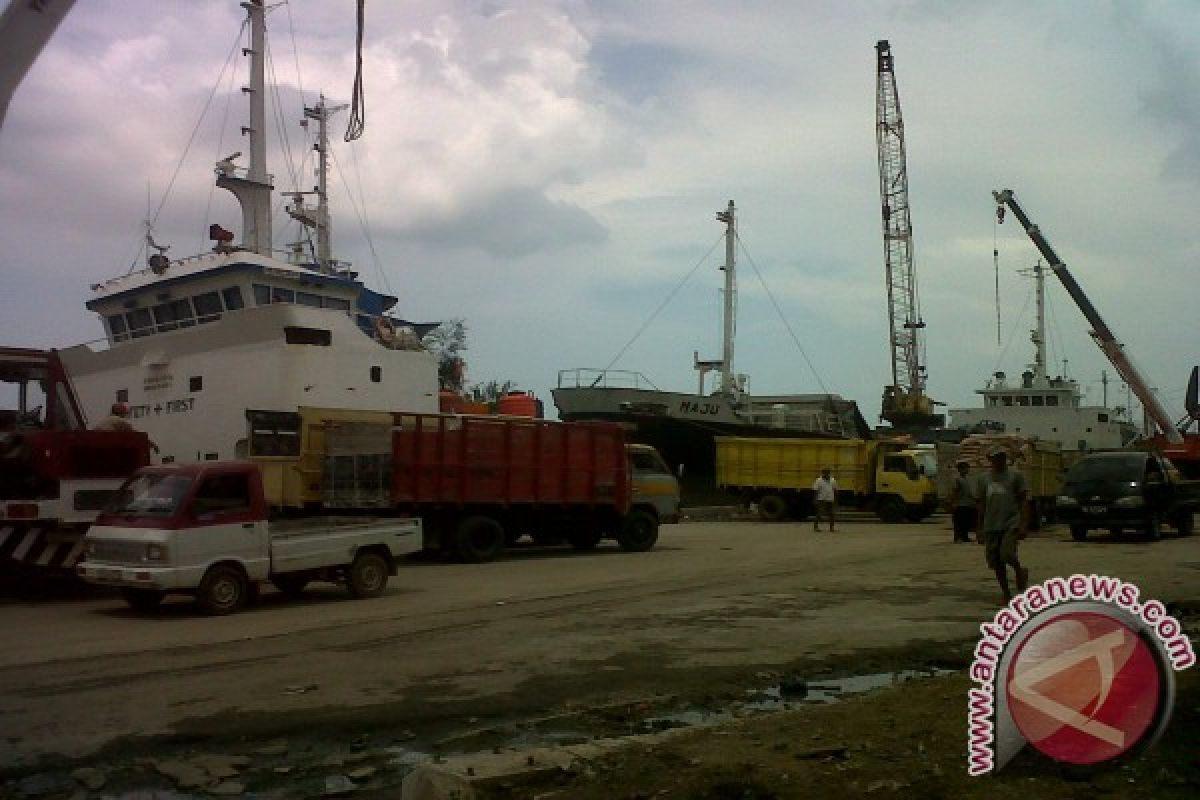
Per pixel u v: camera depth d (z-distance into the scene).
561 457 20.56
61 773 6.09
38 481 14.20
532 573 17.20
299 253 26.86
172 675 8.69
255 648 9.99
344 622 11.69
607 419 36.69
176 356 22.16
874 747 5.73
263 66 26.06
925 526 30.80
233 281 22.34
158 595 12.88
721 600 13.23
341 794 5.72
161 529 12.14
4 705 7.62
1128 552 19.06
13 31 5.63
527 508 20.33
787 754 5.66
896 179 60.81
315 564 13.39
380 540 14.10
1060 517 22.73
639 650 9.72
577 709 7.54
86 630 11.25
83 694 7.98
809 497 33.59
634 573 16.98
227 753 6.48
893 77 60.78
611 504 21.09
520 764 5.57
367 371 21.61
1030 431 48.88
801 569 17.03
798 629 10.86
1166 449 31.80
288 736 6.86
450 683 8.34
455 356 44.81
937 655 9.47
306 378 20.38
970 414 51.06
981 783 4.94
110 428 14.98
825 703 7.25
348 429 18.77
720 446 35.25
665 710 7.56
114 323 25.17
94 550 12.73
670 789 5.15
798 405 44.34
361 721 7.18
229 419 20.86
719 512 36.44
